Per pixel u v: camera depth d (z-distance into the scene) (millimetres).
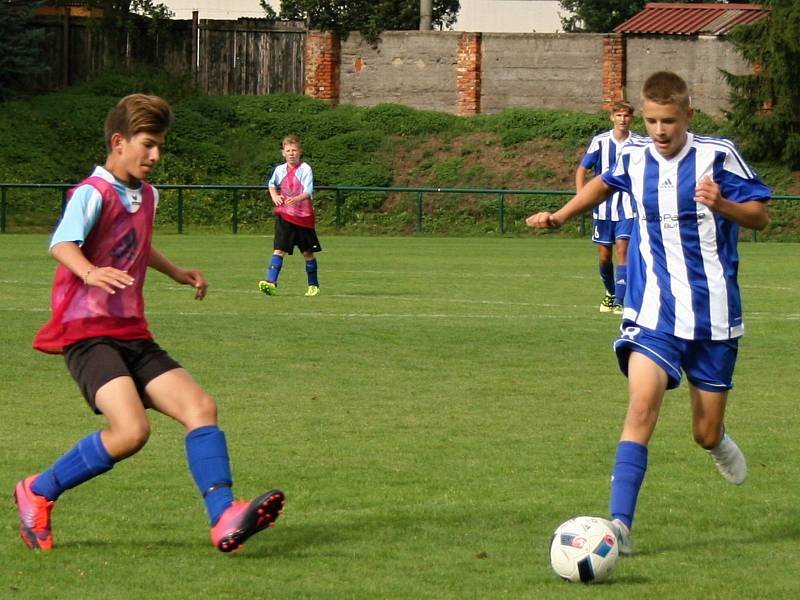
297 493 18828
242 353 33781
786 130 103562
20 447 21812
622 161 16906
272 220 100500
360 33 117375
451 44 115625
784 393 28547
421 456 21484
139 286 15914
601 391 28484
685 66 111125
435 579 14586
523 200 100875
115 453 15250
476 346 35625
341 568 15031
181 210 94812
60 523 17047
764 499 18703
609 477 20000
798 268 67688
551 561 14633
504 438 23094
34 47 112688
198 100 113562
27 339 35531
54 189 98688
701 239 16344
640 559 15531
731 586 14406
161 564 15156
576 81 113625
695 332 16266
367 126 111688
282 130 111125
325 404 26500
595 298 50062
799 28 100625
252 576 14656
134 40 120000
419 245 85938
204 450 15102
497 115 112688
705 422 16828
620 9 158875
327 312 43750
